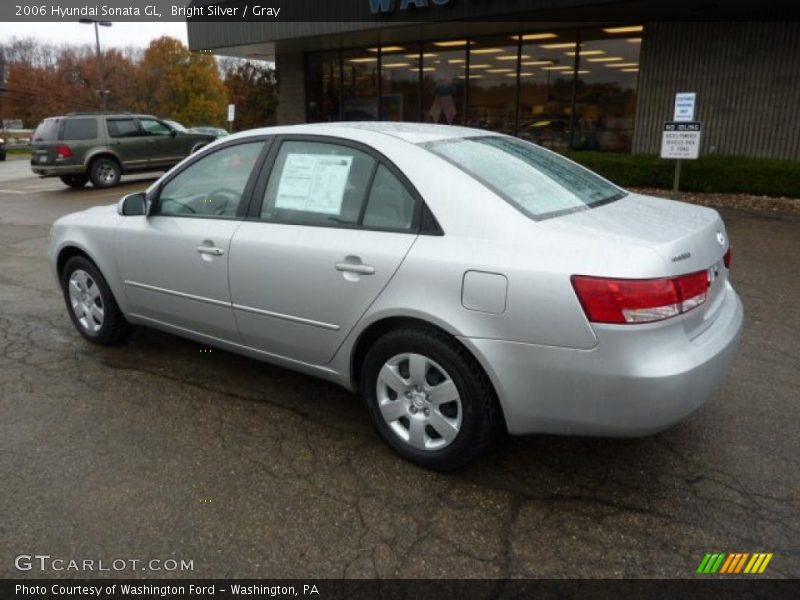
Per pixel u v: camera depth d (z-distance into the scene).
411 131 3.39
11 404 3.76
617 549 2.53
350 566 2.46
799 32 11.05
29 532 2.65
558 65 13.68
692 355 2.58
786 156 11.58
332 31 14.14
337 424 3.54
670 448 3.24
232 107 20.44
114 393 3.91
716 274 2.91
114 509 2.79
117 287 4.32
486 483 2.97
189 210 3.89
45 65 55.28
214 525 2.69
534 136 14.34
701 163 11.26
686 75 12.20
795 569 2.42
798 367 4.17
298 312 3.34
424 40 15.38
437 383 2.95
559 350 2.56
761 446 3.24
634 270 2.46
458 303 2.75
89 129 15.42
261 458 3.19
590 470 3.07
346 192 3.22
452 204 2.87
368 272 3.01
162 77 50.78
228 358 4.46
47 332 5.01
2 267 7.33
